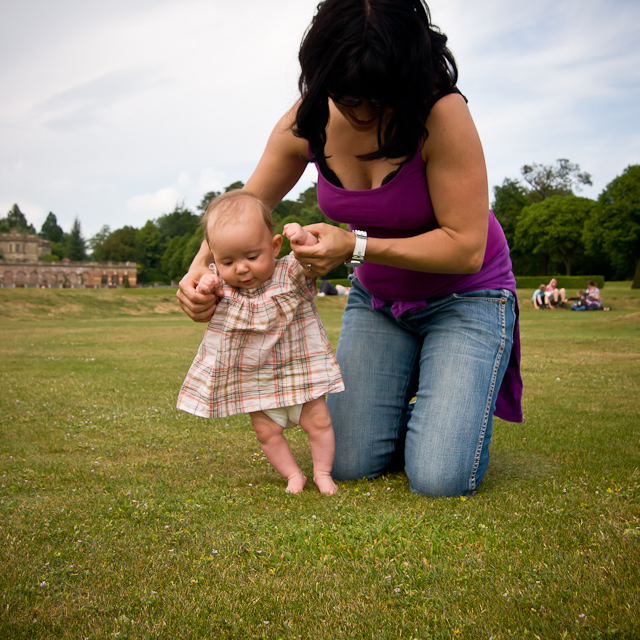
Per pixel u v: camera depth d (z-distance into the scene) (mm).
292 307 2916
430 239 2748
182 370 8211
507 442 3992
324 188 2979
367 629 1646
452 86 2588
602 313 23016
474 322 3127
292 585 1914
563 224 69000
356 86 2135
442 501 2779
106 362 9164
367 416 3277
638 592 1785
